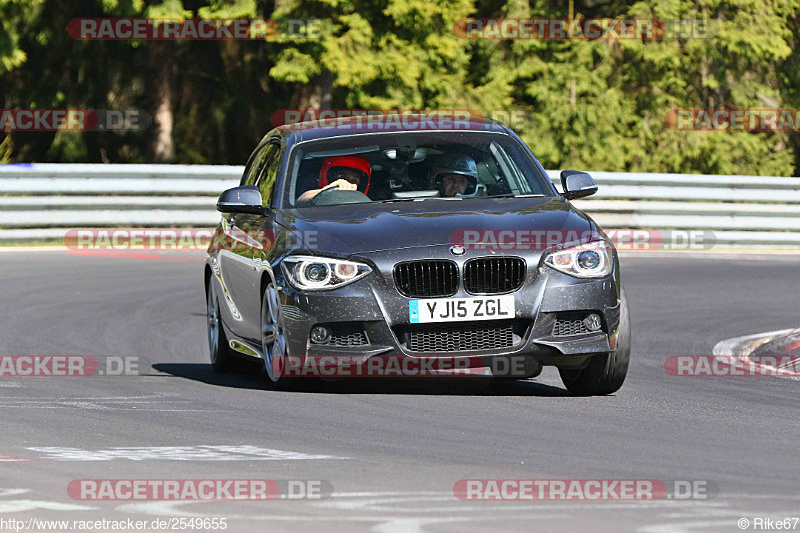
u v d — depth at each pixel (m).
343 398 26.72
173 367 33.25
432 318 25.84
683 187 70.88
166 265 56.44
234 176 67.31
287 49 91.06
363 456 20.06
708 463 19.81
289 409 25.19
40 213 63.81
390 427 23.00
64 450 20.53
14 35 92.38
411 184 29.55
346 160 30.02
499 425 23.34
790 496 17.23
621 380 27.53
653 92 116.81
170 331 39.78
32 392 27.97
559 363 26.55
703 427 23.53
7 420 23.78
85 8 98.25
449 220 27.11
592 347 26.45
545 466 19.34
